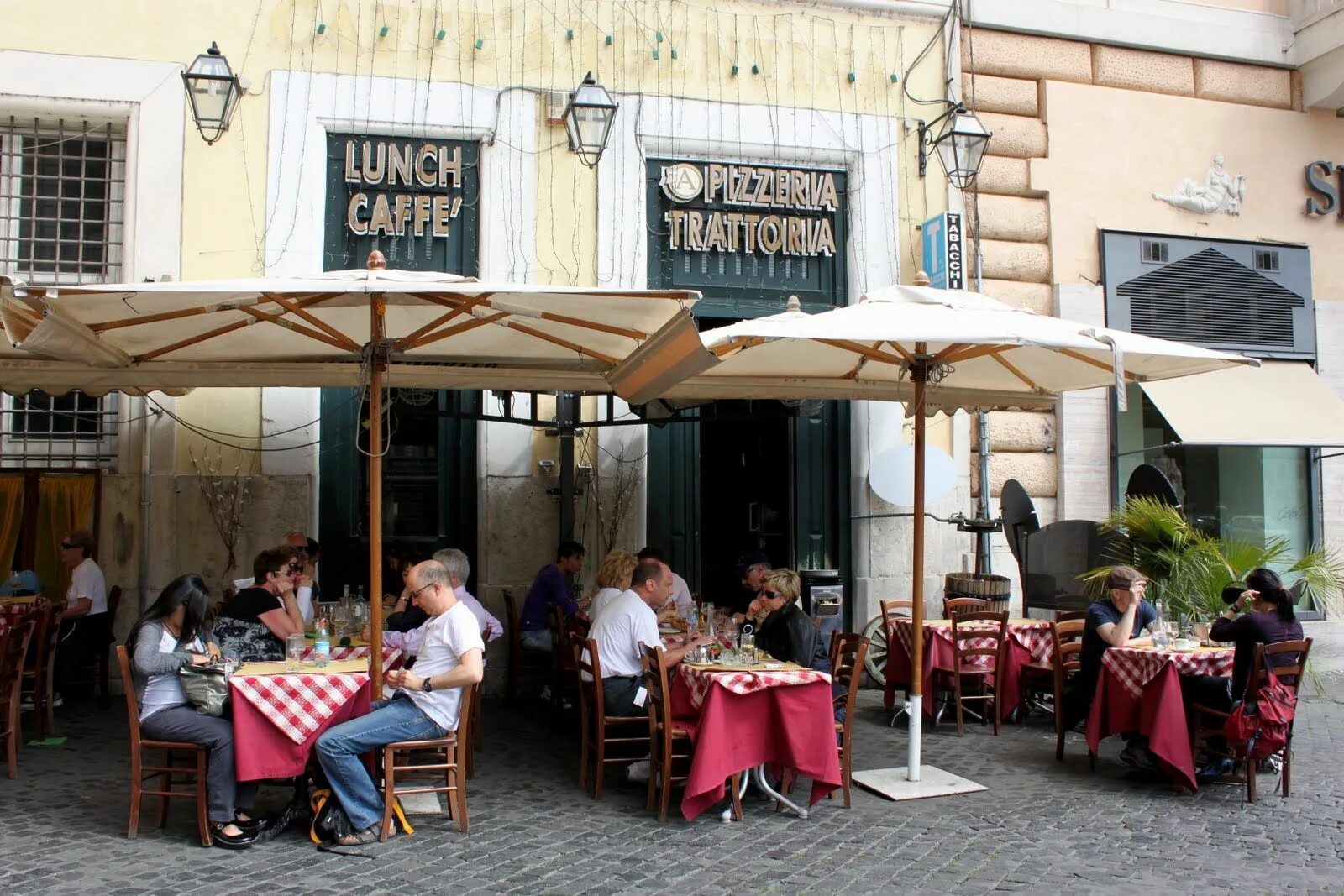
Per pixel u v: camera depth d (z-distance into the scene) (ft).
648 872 17.28
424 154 32.81
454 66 33.04
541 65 33.68
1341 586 32.55
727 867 17.54
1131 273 38.17
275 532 31.09
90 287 16.47
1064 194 37.78
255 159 31.60
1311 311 39.93
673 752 20.65
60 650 28.30
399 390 30.86
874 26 36.42
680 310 18.07
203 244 31.17
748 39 35.42
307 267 31.63
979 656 28.63
